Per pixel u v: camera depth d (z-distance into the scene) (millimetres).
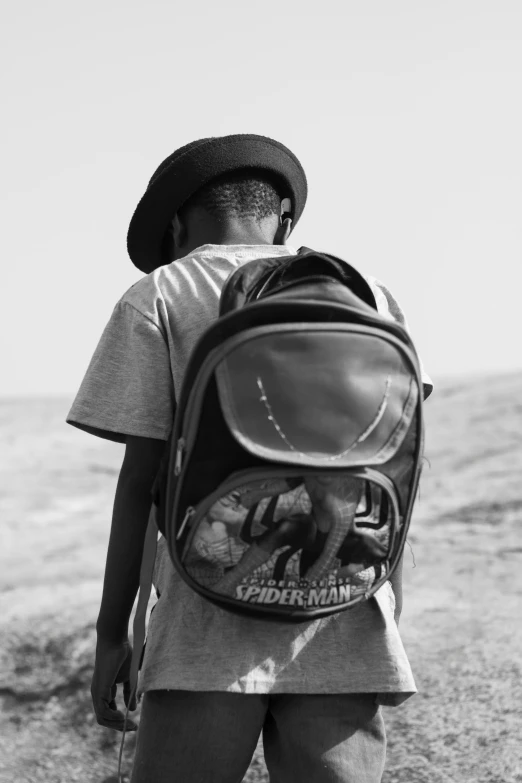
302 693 1615
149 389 1697
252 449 1436
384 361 1497
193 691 1604
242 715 1615
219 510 1479
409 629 3699
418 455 1548
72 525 6203
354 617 1657
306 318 1495
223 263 1773
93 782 3201
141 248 2006
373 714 1682
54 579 4895
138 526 1710
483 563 4418
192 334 1695
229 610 1533
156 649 1633
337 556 1511
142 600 1676
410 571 4387
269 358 1457
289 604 1532
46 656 3855
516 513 5180
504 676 3256
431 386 1957
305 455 1447
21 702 3572
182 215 1929
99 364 1743
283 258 1658
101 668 1773
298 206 1989
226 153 1880
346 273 1626
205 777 1612
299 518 1481
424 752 2941
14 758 3287
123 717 1827
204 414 1479
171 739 1611
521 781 2729
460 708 3121
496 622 3684
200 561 1508
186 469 1486
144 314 1716
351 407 1466
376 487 1522
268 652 1604
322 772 1618
